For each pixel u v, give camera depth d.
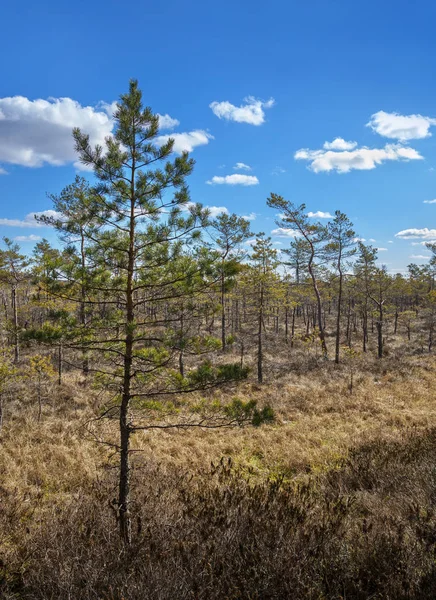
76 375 19.09
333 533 4.30
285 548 3.91
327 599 3.35
